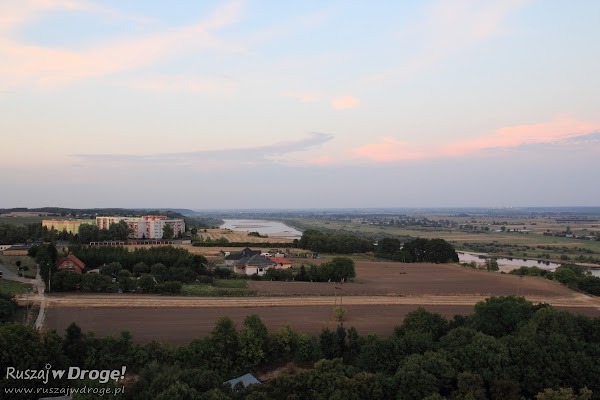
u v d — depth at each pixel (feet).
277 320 295.69
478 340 204.13
